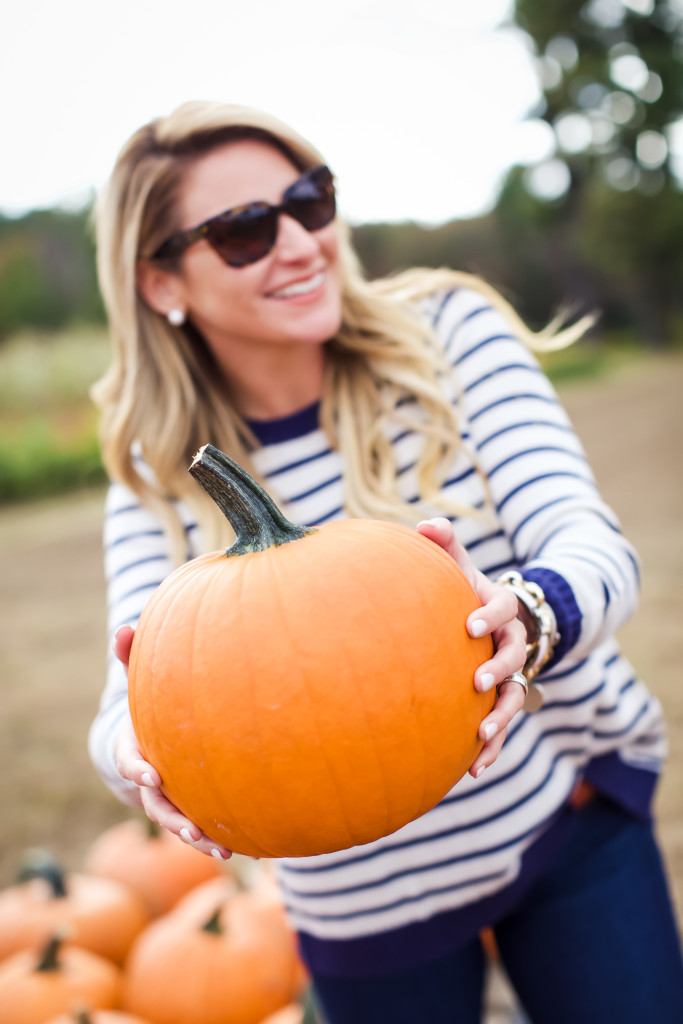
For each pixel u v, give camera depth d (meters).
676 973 1.43
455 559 1.16
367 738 0.95
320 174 1.51
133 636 1.14
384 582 1.00
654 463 9.76
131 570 1.61
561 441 1.40
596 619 1.17
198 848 1.08
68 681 5.17
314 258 1.48
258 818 0.98
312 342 1.51
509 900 1.42
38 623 6.45
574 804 1.48
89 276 23.89
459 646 1.01
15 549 9.43
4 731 4.47
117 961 2.38
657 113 38.19
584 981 1.39
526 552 1.36
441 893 1.42
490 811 1.39
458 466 1.49
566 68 38.31
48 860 2.48
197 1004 2.10
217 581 1.04
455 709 0.99
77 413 15.37
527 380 1.46
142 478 1.65
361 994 1.48
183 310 1.61
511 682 1.08
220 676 0.97
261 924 2.30
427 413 1.52
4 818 3.57
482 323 1.52
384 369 1.53
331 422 1.57
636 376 25.27
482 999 1.51
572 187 41.41
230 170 1.48
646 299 41.28
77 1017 1.88
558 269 43.12
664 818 2.83
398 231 40.25
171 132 1.50
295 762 0.95
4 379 15.11
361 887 1.43
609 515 1.33
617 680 1.50
